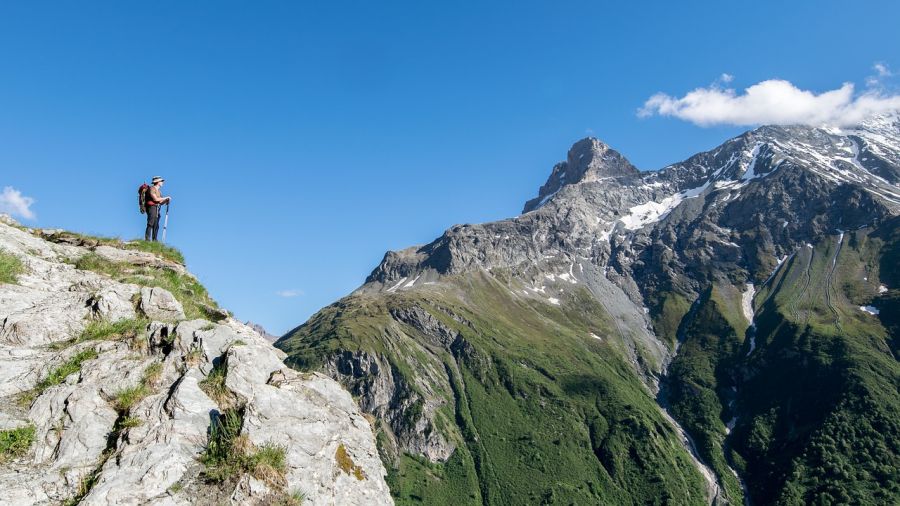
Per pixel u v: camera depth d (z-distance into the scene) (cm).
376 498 1755
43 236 2648
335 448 1745
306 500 1547
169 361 1817
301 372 1955
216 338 1927
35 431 1527
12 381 1662
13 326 1822
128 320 1992
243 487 1481
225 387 1717
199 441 1587
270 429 1644
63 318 1927
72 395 1623
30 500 1357
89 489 1411
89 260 2464
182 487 1460
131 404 1642
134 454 1495
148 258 2752
